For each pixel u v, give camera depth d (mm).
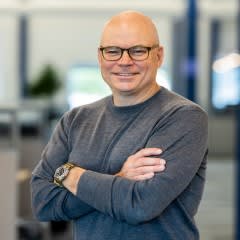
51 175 2127
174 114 1958
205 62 13352
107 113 2086
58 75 13531
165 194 1864
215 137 13117
